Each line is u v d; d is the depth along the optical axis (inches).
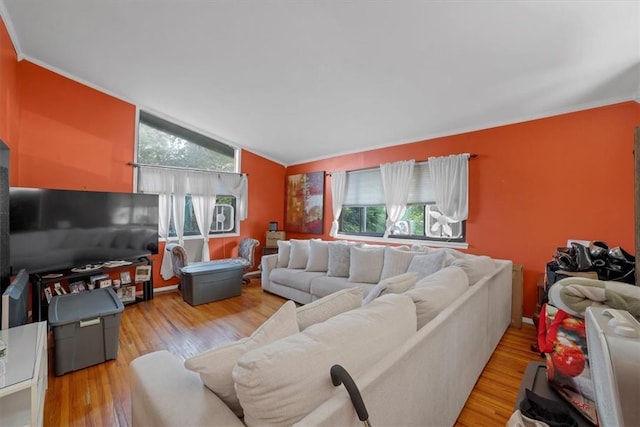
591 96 103.2
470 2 70.2
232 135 189.2
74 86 139.4
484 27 77.1
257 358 32.8
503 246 126.9
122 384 81.7
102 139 148.0
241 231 207.8
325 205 202.8
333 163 199.0
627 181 100.7
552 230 115.3
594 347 27.7
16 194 110.7
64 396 76.2
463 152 139.2
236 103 147.5
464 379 69.6
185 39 103.8
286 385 31.7
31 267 114.1
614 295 37.9
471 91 108.4
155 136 170.7
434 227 149.6
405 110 129.3
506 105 115.2
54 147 134.3
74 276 127.3
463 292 74.5
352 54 97.4
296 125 163.6
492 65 92.3
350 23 83.7
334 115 144.9
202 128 181.8
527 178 121.0
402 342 47.8
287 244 170.4
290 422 32.0
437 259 112.0
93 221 133.3
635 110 99.7
